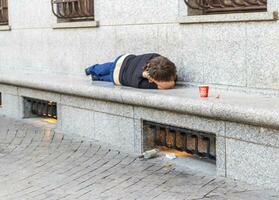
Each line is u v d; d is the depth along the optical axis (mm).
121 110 7328
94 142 7742
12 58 10578
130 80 7367
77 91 7836
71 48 9062
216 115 6137
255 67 6613
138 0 7832
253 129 5949
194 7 7262
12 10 10406
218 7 7133
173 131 6945
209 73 7062
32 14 9867
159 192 5949
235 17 6688
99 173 6559
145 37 7793
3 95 9867
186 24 7250
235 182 6098
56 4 9305
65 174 6586
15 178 6535
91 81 8180
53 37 9430
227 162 6207
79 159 7078
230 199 5707
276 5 6387
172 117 6715
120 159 6992
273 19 6391
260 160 5930
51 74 9430
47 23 9516
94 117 7781
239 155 6094
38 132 8445
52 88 8352
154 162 6824
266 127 5820
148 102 6809
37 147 7648
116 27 8211
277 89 6449
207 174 6355
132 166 6730
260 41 6543
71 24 8922
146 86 7230
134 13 7910
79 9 8891
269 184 5891
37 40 9820
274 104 5977
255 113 5797
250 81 6676
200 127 6434
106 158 7059
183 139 6848
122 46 8148
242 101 6188
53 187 6227
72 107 8172
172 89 7145
